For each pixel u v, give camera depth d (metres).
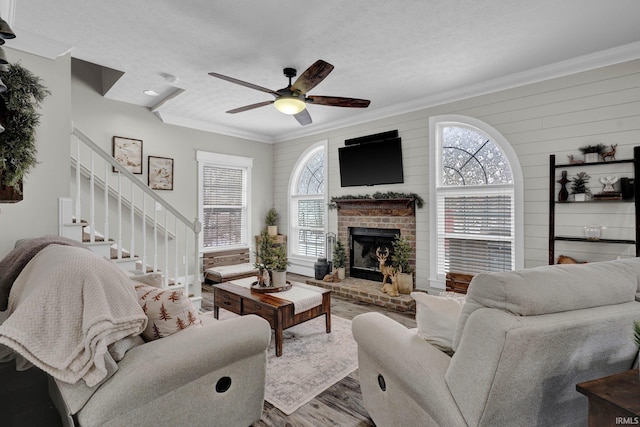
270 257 3.21
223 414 1.65
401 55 3.05
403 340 1.54
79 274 1.24
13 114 1.74
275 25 2.54
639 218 2.81
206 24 2.52
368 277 4.96
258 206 6.16
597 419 0.92
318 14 2.40
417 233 4.38
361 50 2.95
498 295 1.11
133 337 1.50
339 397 2.12
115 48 2.88
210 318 2.09
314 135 5.66
